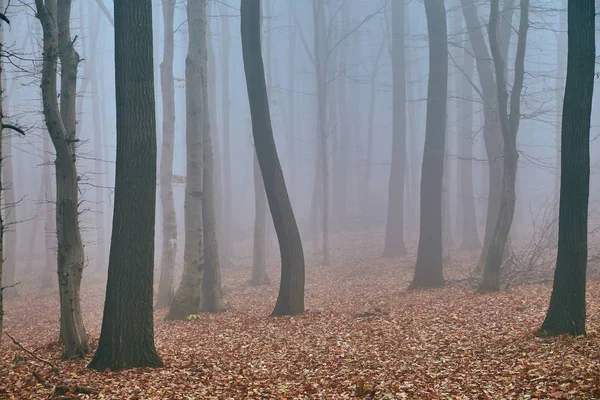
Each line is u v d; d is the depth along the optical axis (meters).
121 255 9.73
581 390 7.11
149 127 9.79
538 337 10.03
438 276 19.06
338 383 8.69
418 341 11.12
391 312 14.74
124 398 7.98
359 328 12.85
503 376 8.25
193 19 16.83
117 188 9.77
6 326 18.45
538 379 7.82
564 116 9.95
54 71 10.62
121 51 9.65
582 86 9.80
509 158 16.27
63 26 11.43
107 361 9.75
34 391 8.62
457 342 10.71
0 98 8.41
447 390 7.90
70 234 11.03
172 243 19.75
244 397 8.11
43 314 20.42
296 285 15.62
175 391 8.34
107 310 9.84
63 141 10.77
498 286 16.55
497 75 16.28
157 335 13.98
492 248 16.56
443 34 19.41
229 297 21.30
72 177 11.02
